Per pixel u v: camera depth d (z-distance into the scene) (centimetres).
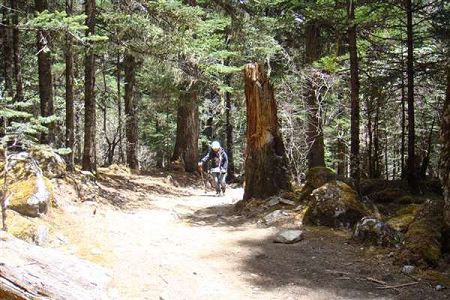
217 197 1509
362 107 1978
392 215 906
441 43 1391
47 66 1216
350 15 1142
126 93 2227
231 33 1712
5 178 629
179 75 1547
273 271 633
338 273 615
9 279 346
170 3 1198
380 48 1617
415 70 1366
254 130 1120
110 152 2638
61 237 706
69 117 1250
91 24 1217
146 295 521
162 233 851
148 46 1282
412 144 1265
